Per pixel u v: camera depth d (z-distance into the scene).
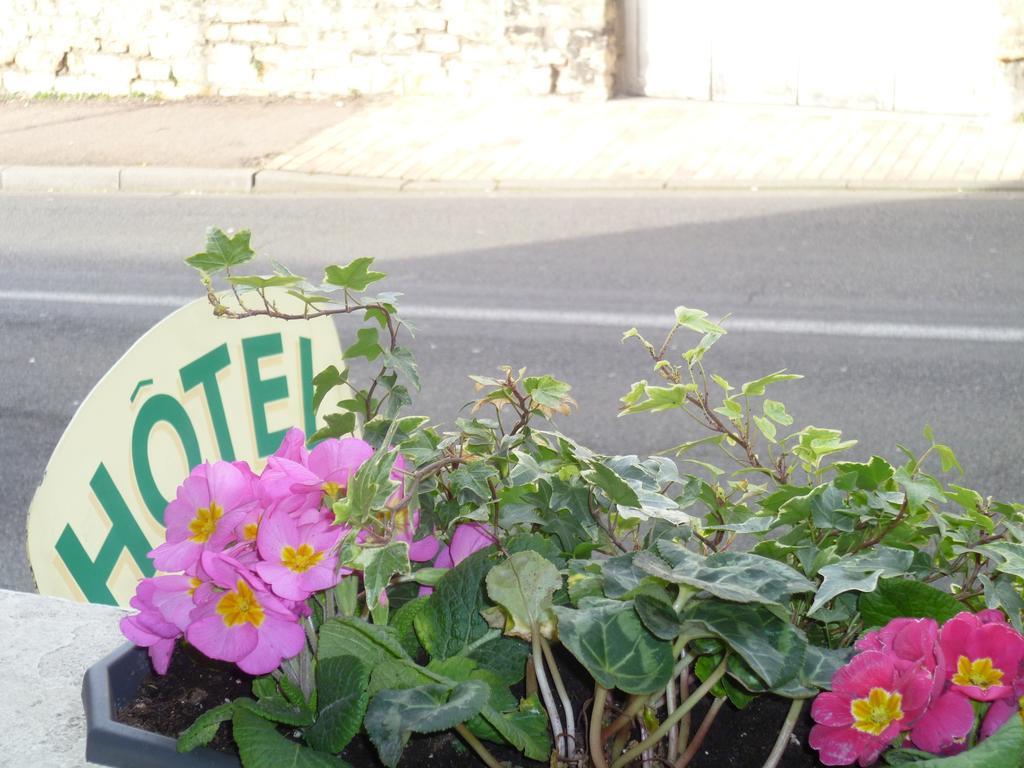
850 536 1.30
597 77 9.71
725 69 9.63
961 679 1.05
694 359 1.51
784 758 1.25
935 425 4.49
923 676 1.00
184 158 9.02
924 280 6.14
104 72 10.72
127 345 5.75
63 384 5.28
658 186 8.01
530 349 5.38
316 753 1.08
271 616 1.15
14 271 7.00
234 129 9.62
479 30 9.81
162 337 1.61
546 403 1.39
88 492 1.51
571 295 6.10
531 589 1.15
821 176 7.95
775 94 9.58
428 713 1.03
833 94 9.41
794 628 1.07
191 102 10.45
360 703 1.07
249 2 10.22
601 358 5.25
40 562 1.43
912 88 9.19
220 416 1.69
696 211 7.48
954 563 1.34
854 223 7.11
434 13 9.86
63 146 9.46
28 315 6.19
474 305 5.99
